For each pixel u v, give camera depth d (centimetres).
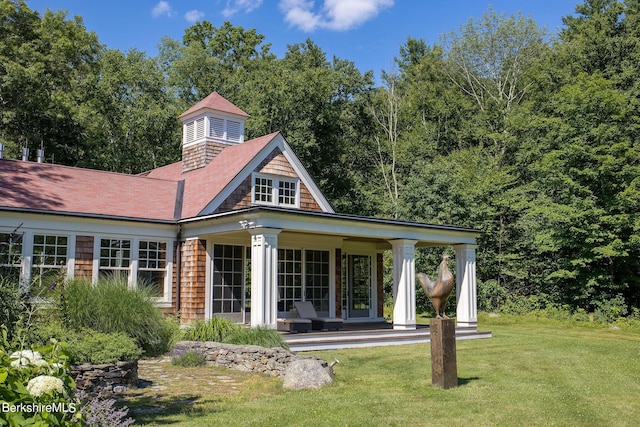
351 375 1080
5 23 2848
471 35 4388
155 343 1259
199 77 3859
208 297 1619
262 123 3120
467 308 1869
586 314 2511
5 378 320
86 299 1158
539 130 3244
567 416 762
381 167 4109
